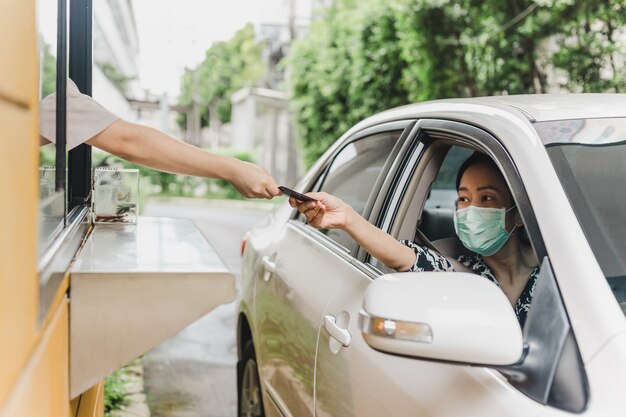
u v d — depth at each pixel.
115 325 1.97
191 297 2.00
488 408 1.63
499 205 2.41
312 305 2.67
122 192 3.16
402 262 2.38
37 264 1.29
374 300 1.60
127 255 2.25
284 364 2.93
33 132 1.17
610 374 1.49
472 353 1.52
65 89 2.04
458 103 2.54
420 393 1.84
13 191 1.04
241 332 3.97
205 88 44.69
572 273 1.66
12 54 1.03
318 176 3.61
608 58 9.78
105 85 8.48
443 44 11.64
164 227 3.06
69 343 1.95
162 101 25.20
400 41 13.16
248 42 43.03
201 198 29.14
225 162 2.18
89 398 2.66
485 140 2.17
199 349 6.32
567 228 1.75
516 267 2.50
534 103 2.33
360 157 3.17
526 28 10.14
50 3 2.34
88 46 3.21
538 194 1.86
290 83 21.05
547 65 10.72
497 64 11.19
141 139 2.12
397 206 2.63
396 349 1.55
